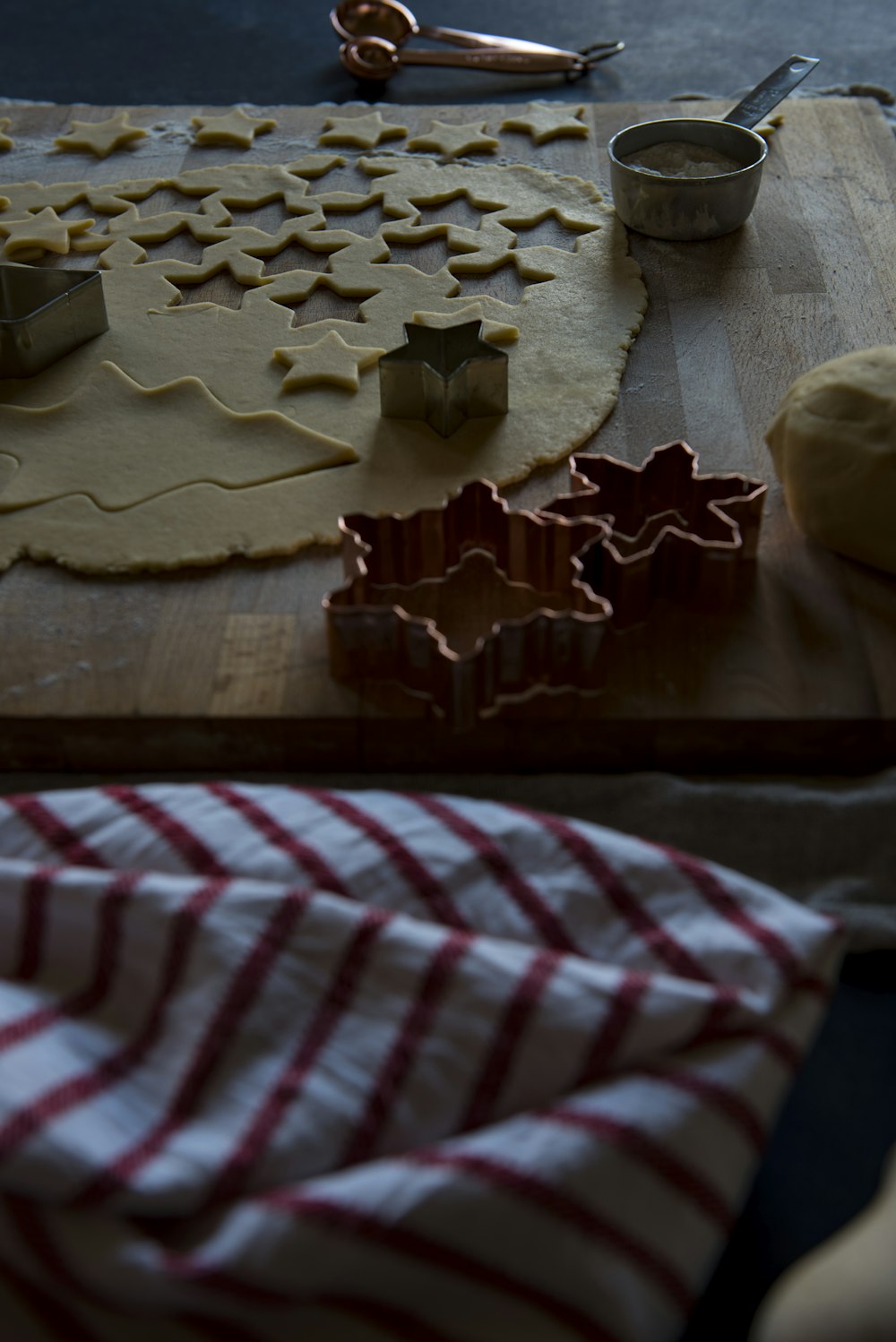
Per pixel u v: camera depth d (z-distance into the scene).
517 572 0.99
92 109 1.61
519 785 0.89
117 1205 0.58
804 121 1.56
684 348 1.21
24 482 1.07
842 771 0.91
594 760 0.91
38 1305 0.61
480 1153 0.60
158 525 1.03
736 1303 0.65
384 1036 0.66
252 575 1.00
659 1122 0.62
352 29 1.76
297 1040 0.66
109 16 1.93
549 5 1.94
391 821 0.76
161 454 1.10
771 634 0.94
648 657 0.93
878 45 1.83
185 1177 0.59
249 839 0.75
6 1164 0.58
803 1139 0.71
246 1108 0.64
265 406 1.15
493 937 0.73
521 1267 0.58
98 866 0.75
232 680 0.91
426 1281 0.58
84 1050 0.67
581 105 1.60
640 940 0.72
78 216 1.42
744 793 0.87
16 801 0.77
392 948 0.67
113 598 0.98
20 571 1.00
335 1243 0.57
